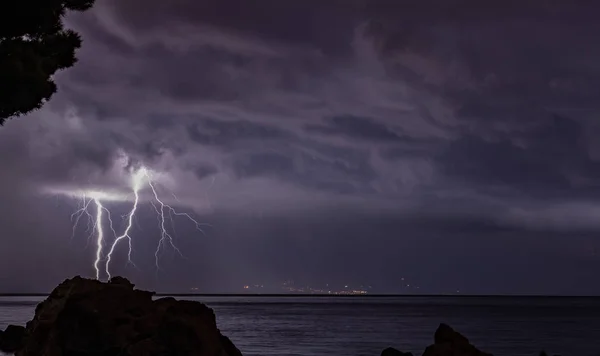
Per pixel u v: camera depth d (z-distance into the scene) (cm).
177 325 1612
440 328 1471
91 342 1638
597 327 11500
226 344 1714
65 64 2362
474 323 13112
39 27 2117
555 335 9006
